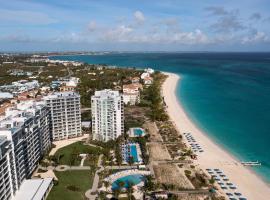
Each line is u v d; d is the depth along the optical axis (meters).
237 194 152.25
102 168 181.00
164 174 173.38
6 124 155.00
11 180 139.00
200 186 159.25
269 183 165.75
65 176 171.25
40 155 191.38
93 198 147.38
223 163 189.50
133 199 144.00
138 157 195.88
